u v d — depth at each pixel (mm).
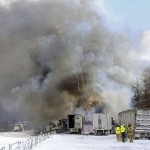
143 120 44281
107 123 62969
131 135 38906
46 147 32719
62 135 64500
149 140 42469
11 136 62781
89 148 30953
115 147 31812
